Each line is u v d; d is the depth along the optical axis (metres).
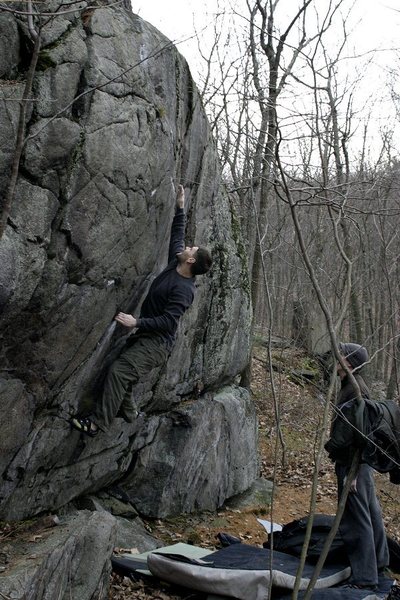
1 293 3.54
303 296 9.49
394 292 6.06
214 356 7.09
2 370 3.94
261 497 7.58
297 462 9.25
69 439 4.90
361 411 3.60
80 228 3.99
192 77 5.79
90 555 4.26
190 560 4.88
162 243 5.23
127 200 4.34
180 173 5.75
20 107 3.29
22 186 3.61
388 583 5.15
